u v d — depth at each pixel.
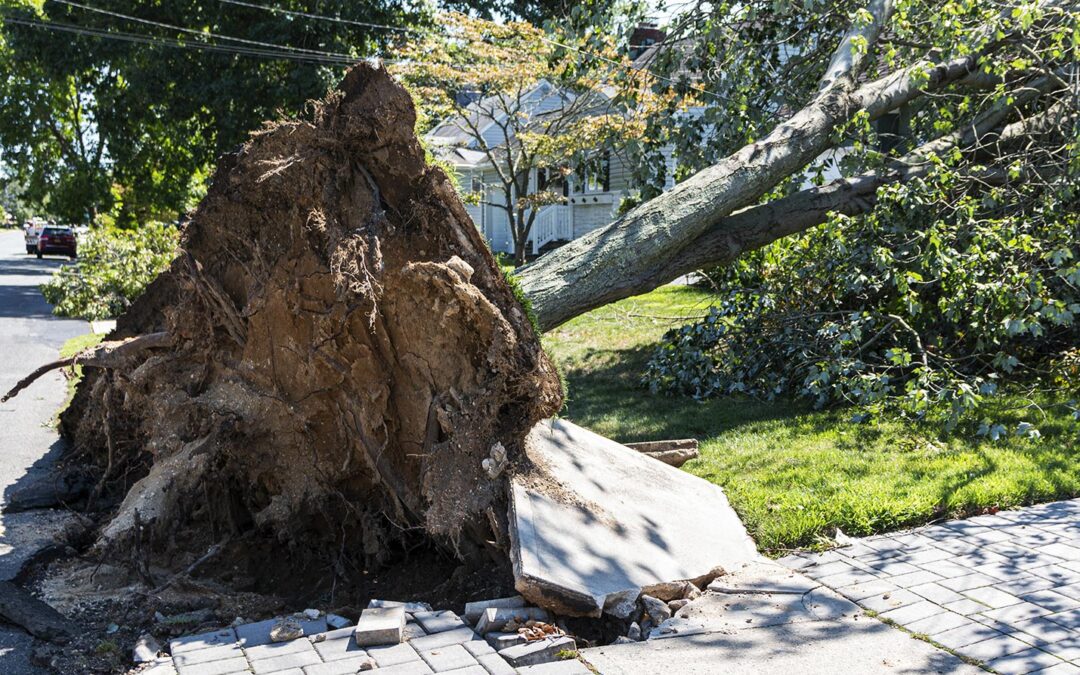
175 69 21.55
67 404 9.70
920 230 7.93
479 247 4.56
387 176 4.53
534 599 3.96
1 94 32.69
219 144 21.69
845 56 8.53
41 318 18.28
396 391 4.67
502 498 4.50
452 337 4.52
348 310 4.36
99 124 25.62
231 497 5.11
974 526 5.27
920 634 3.94
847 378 7.87
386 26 20.88
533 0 23.78
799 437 7.13
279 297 4.67
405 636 3.90
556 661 3.72
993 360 7.95
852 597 4.34
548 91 19.83
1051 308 7.05
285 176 4.48
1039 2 8.23
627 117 14.54
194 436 5.01
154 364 5.12
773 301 8.73
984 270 7.58
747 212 7.91
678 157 10.51
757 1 9.84
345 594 4.74
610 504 4.80
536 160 17.64
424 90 15.38
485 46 15.49
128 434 6.08
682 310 13.28
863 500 5.49
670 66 10.55
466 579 4.64
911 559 4.81
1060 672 3.58
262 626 4.06
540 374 4.54
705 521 5.11
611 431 7.66
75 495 6.40
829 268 8.30
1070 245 7.85
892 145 10.58
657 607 4.14
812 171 9.25
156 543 4.97
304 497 4.81
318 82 20.59
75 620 4.36
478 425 4.52
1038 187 8.12
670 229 6.84
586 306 6.62
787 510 5.43
